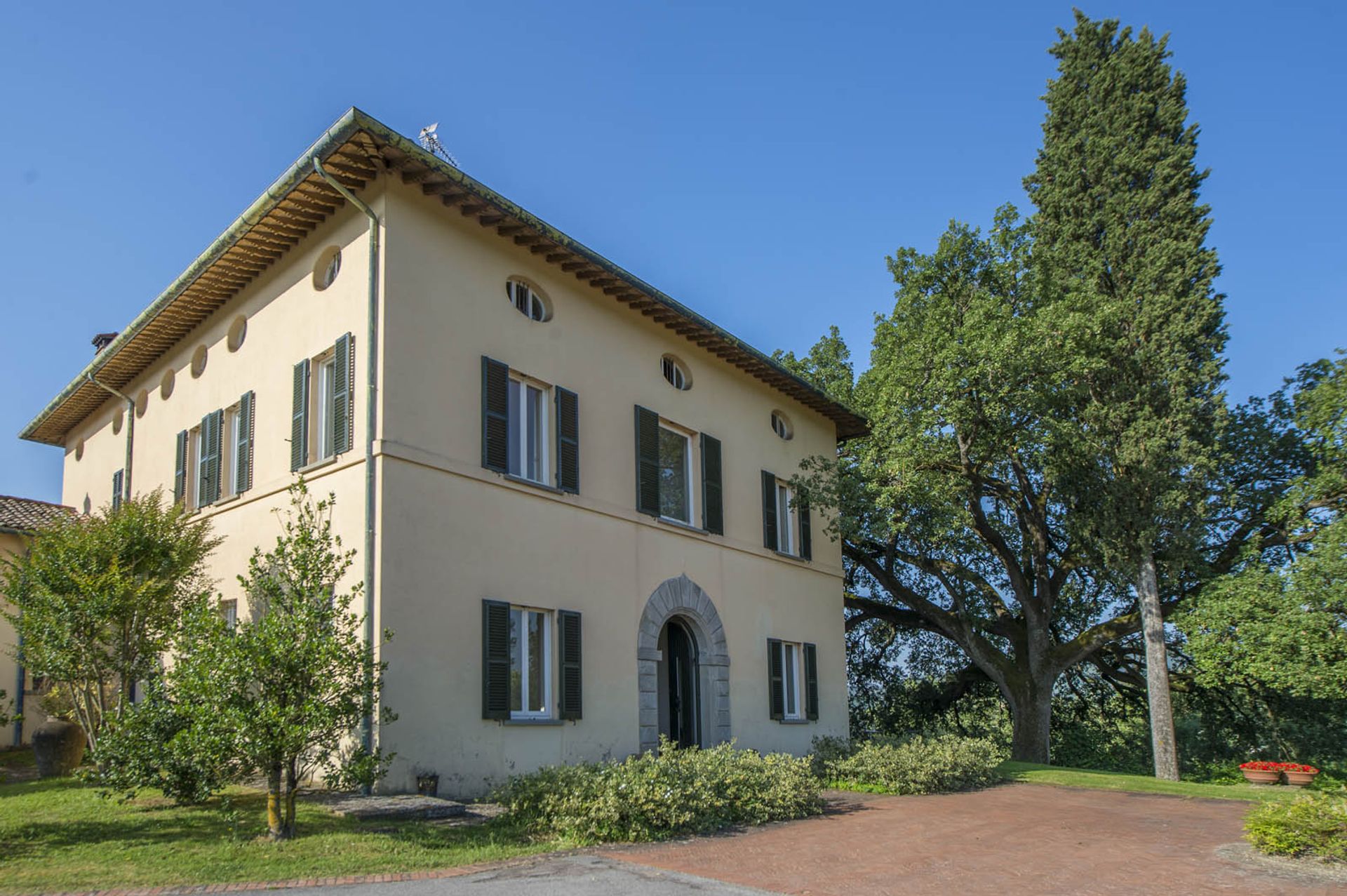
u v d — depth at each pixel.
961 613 22.00
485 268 12.24
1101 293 18.98
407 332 10.97
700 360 16.48
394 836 8.36
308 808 9.20
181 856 7.34
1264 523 19.30
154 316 14.09
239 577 8.73
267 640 7.96
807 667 17.88
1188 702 23.28
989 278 19.69
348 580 10.38
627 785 9.51
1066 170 19.80
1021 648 22.19
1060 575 22.11
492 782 10.93
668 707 15.54
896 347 19.69
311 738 8.09
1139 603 19.25
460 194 11.42
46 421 18.88
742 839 9.45
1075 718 25.69
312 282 11.98
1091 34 20.09
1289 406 19.75
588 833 9.02
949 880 7.63
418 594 10.49
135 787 8.50
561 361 13.23
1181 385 17.80
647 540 14.27
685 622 15.46
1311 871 8.09
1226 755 22.91
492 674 11.12
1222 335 18.61
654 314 15.02
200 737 7.66
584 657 12.64
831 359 24.42
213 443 13.52
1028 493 21.50
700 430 16.09
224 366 13.68
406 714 10.09
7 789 10.76
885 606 24.58
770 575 17.42
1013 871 8.04
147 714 8.52
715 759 11.02
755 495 17.41
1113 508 18.34
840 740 16.73
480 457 11.62
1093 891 7.29
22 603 10.95
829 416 20.36
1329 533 16.34
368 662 8.52
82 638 10.57
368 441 10.48
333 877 6.92
